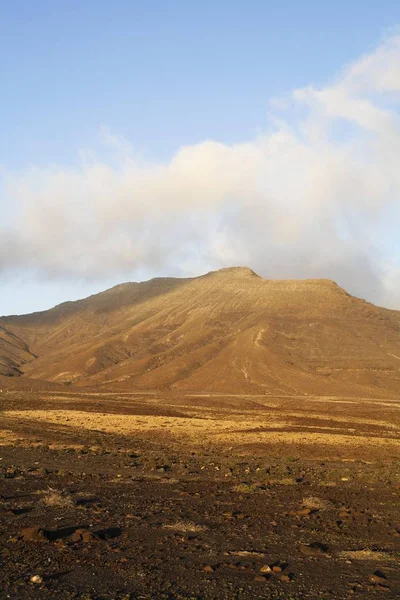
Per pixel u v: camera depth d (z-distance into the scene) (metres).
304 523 18.09
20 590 10.99
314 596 11.04
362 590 11.45
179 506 20.59
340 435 61.09
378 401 156.00
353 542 15.67
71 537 15.16
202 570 12.53
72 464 34.78
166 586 11.43
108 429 65.50
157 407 106.75
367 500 23.38
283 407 124.56
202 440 54.84
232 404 129.00
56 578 11.77
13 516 17.98
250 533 16.38
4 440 50.09
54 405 103.94
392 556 14.22
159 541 15.06
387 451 47.19
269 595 11.04
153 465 34.06
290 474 32.16
